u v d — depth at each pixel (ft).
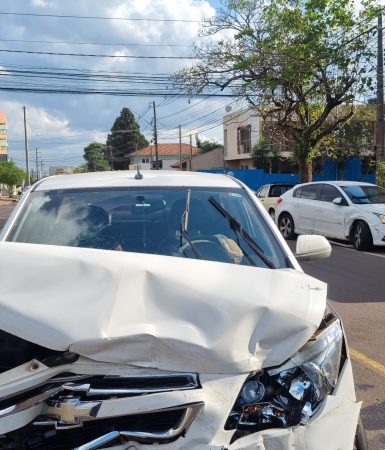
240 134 171.94
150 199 12.91
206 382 7.27
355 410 8.34
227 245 11.56
